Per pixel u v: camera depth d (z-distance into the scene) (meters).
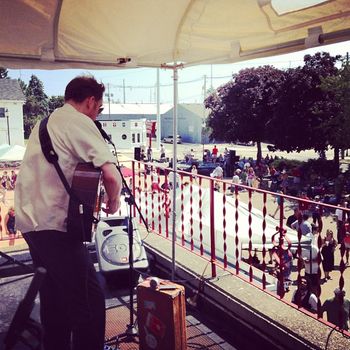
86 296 1.95
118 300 3.57
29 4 3.00
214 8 3.34
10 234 6.41
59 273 1.90
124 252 3.76
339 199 19.06
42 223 1.87
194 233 6.25
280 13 3.17
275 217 17.16
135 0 3.17
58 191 1.88
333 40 3.07
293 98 29.58
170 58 4.23
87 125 1.91
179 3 3.33
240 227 7.40
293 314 2.95
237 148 58.72
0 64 3.63
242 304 3.14
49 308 2.12
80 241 1.91
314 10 3.02
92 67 4.01
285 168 30.38
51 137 1.89
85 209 1.84
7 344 1.34
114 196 1.88
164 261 4.11
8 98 48.66
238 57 3.90
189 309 3.54
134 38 3.79
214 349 2.92
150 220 6.07
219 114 37.22
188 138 71.06
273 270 8.45
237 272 3.70
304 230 9.19
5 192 15.07
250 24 3.46
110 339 2.93
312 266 7.11
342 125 26.56
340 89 26.06
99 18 3.36
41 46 3.61
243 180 24.28
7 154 22.86
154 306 2.54
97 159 1.85
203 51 4.12
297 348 2.65
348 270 10.84
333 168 29.14
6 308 3.12
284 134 30.56
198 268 3.82
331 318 5.43
